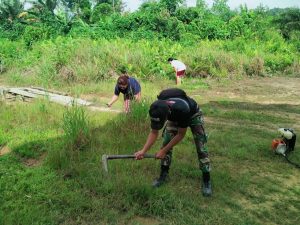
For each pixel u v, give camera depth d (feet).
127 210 13.99
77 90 38.83
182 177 16.88
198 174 16.94
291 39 89.76
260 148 21.17
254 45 71.00
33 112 26.30
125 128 21.76
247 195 15.71
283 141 20.38
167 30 77.97
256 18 90.94
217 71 52.70
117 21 79.71
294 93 43.34
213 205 14.71
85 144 19.33
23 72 49.57
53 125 23.67
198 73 51.70
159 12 82.69
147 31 75.82
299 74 59.77
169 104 13.48
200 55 55.47
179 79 45.29
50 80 44.29
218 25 83.92
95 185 15.26
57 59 47.70
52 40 67.51
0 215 12.98
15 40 80.94
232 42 71.72
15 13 97.40
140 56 50.29
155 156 14.37
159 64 49.96
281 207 14.89
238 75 53.57
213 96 40.04
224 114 30.17
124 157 14.90
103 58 49.01
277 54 64.95
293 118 30.40
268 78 54.60
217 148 20.85
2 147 20.26
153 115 13.04
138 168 17.35
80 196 14.55
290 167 18.92
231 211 14.38
